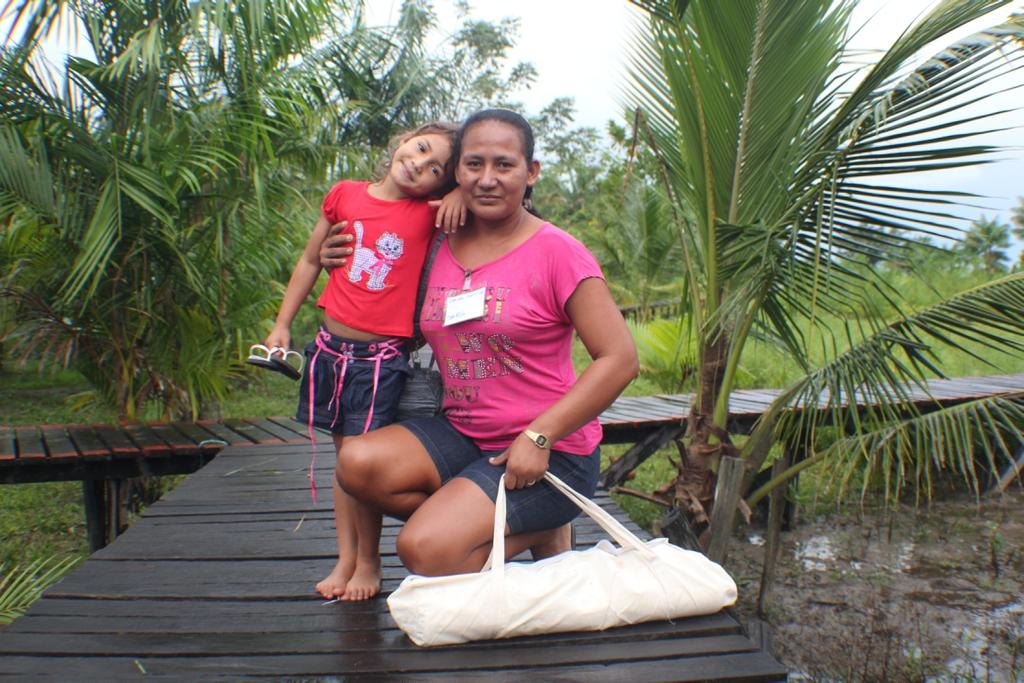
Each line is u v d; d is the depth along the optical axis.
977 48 3.41
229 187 6.49
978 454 6.54
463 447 2.40
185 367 6.43
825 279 4.13
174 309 6.23
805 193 4.03
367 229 2.45
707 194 4.32
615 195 14.86
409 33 10.36
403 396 2.57
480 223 2.29
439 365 2.41
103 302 6.09
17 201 5.44
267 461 5.16
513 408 2.31
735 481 4.62
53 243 5.75
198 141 6.12
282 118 6.63
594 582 2.25
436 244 2.41
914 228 3.88
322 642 2.29
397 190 2.45
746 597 5.27
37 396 11.51
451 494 2.21
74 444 5.57
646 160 5.34
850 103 3.87
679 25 4.04
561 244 2.17
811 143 4.14
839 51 4.00
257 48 6.37
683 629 2.27
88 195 5.74
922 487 7.21
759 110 4.15
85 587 2.80
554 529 2.43
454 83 12.33
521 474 2.12
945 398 6.96
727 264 4.37
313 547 3.31
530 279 2.19
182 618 2.50
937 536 6.33
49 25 5.58
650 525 6.61
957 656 4.39
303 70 6.91
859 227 4.00
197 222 6.44
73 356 6.60
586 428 2.38
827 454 4.63
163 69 6.26
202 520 3.79
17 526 6.41
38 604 2.63
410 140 2.40
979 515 6.80
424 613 2.16
